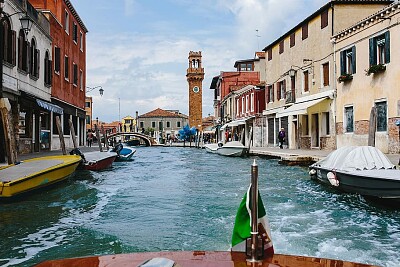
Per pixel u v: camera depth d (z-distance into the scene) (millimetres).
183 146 57031
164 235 6492
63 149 15117
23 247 5871
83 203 9164
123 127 112000
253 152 26750
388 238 6430
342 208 8766
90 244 6012
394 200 8523
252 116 37062
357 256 5527
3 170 9938
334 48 22125
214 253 2973
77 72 31453
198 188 11766
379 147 18094
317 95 24078
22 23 14055
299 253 5637
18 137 17891
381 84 17953
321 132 23844
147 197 10102
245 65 54094
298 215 8047
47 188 10203
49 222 7367
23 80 18438
